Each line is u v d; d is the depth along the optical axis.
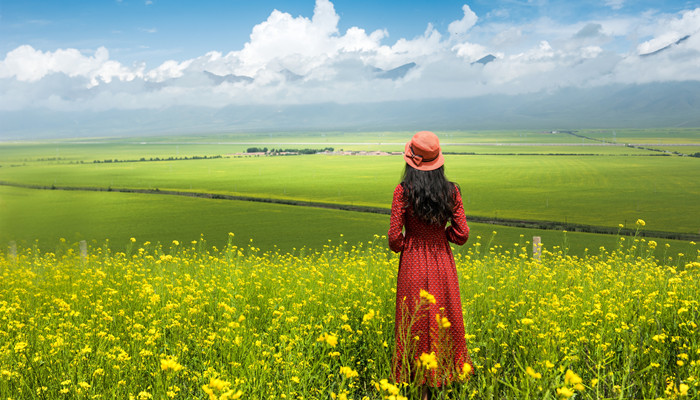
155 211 92.19
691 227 70.50
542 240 56.34
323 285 5.58
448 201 3.72
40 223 78.06
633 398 3.06
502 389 3.28
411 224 3.86
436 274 3.70
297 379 2.87
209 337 3.60
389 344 3.85
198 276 6.67
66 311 4.57
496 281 5.96
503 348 3.74
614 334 3.73
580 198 106.94
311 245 58.50
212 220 81.56
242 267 7.21
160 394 2.86
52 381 3.11
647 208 92.50
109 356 3.22
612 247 50.62
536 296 4.77
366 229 70.50
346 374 2.47
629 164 191.38
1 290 6.09
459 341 3.62
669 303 3.98
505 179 146.75
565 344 3.47
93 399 2.91
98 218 84.44
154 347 3.57
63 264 8.84
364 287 5.38
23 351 3.36
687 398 2.63
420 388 3.28
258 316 4.73
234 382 2.91
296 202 102.25
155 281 5.67
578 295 4.88
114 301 5.12
